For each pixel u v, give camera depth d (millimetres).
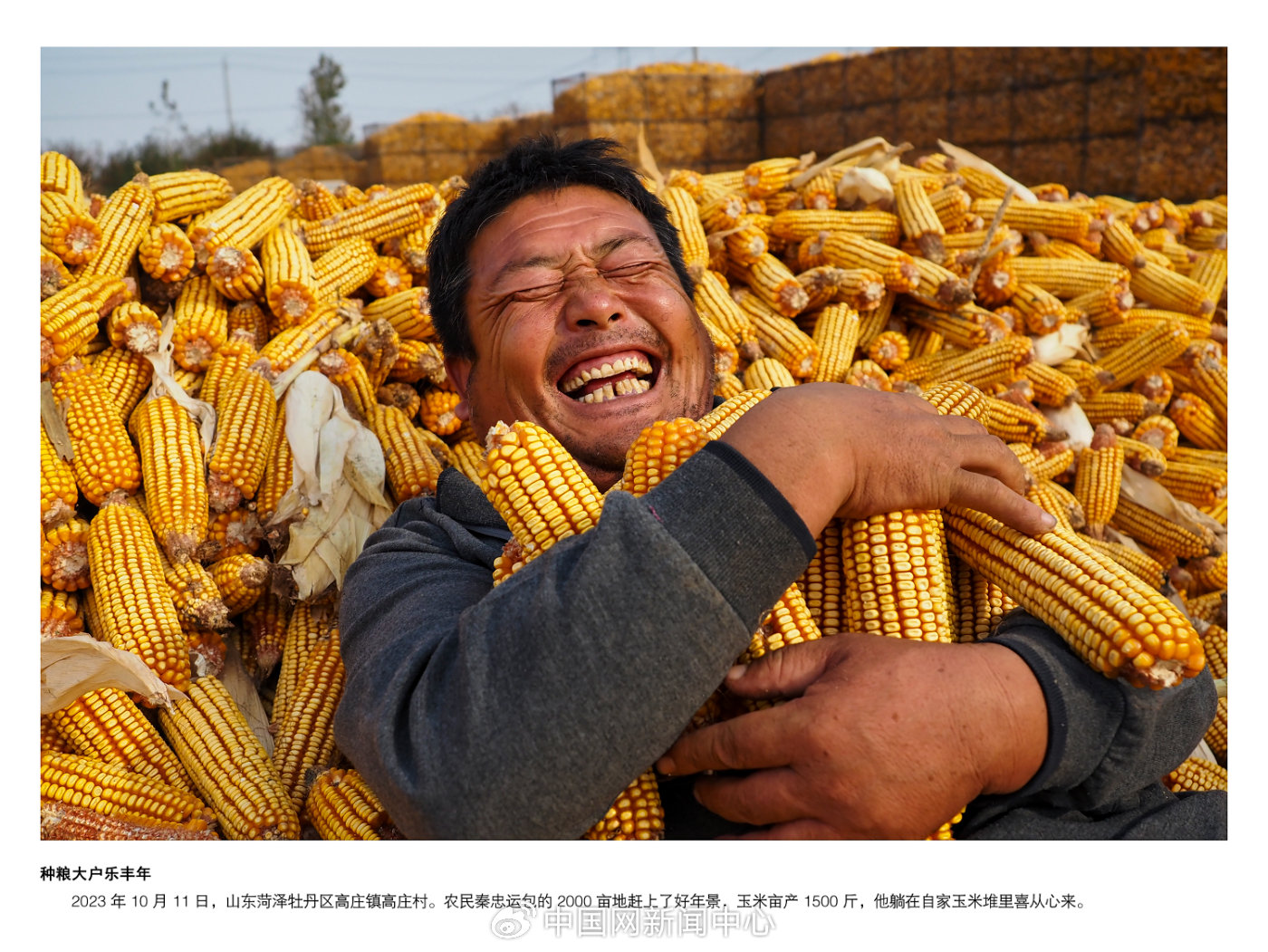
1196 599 3471
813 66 15570
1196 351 4055
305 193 3512
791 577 1191
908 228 3930
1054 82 11719
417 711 1222
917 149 13844
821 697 1208
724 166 16531
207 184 3293
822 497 1244
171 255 2836
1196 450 4016
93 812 1811
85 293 2529
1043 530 1358
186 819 1903
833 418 1298
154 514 2326
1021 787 1271
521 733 1124
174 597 2207
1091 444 3562
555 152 1904
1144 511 3564
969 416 1830
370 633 1510
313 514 2416
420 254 3406
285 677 2307
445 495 1848
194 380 2797
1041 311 3930
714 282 3514
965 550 1496
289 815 1919
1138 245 4539
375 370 2975
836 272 3592
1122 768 1289
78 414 2402
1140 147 10656
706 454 1224
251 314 2973
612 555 1145
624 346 1793
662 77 15953
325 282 3078
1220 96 9992
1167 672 1203
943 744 1185
